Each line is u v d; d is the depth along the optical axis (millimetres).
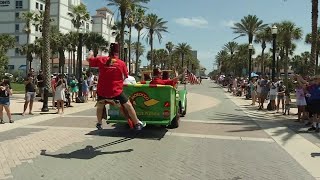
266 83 21484
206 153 9328
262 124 14922
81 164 7883
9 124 13281
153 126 13461
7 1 94438
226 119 16250
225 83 61406
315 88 13180
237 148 10086
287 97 18859
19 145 9602
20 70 86875
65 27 102312
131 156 8766
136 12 59969
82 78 23953
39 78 23016
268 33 64125
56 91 16953
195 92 41719
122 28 43469
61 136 11070
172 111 11938
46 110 17453
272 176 7391
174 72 14883
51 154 8695
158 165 7988
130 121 9688
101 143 10211
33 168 7465
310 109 13266
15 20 94500
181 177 7129
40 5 98000
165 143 10477
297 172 7734
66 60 97750
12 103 21516
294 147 10375
